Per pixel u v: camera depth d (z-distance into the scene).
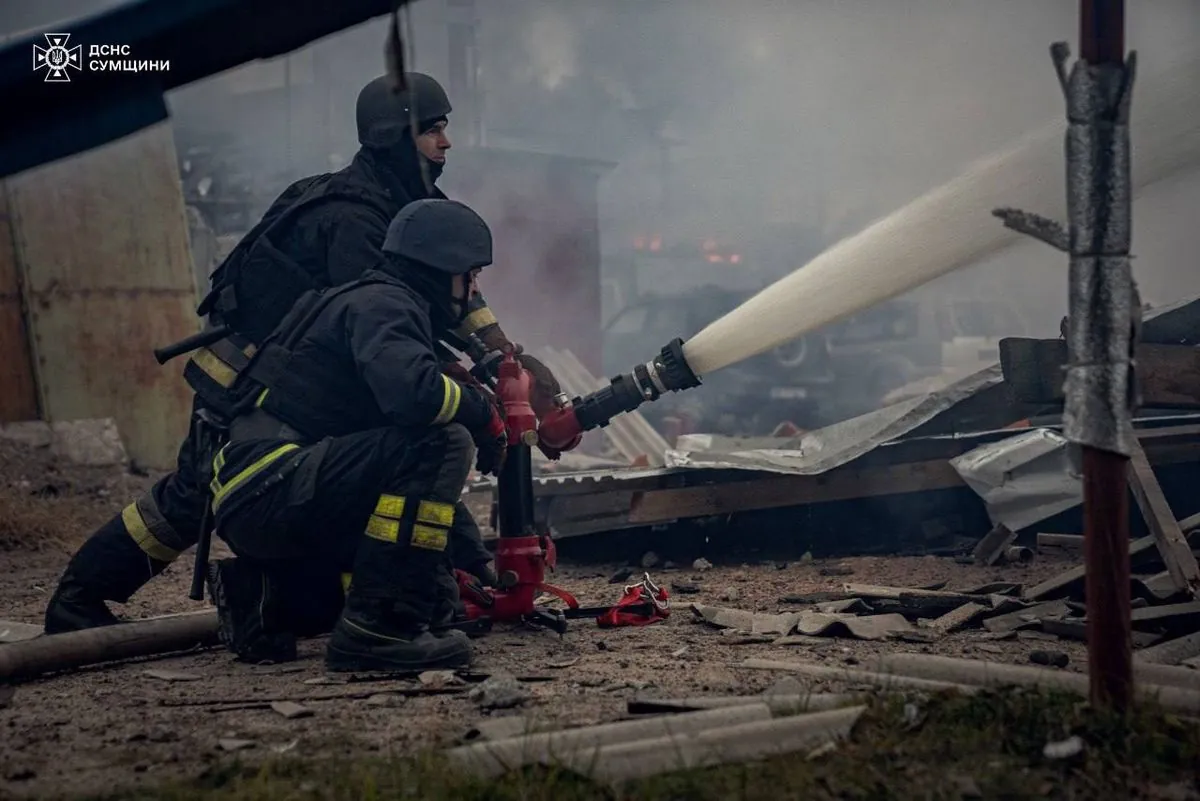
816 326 3.88
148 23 2.19
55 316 9.11
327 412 3.60
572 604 4.29
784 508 6.15
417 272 3.71
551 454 4.29
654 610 4.25
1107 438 2.41
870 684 2.94
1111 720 2.39
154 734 2.81
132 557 3.89
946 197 3.75
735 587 5.02
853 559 5.68
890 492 5.84
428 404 3.44
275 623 3.74
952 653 3.53
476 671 3.41
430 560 3.53
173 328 9.73
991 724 2.47
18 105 2.20
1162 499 4.14
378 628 3.50
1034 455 5.59
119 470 8.87
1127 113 2.38
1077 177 2.40
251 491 3.52
